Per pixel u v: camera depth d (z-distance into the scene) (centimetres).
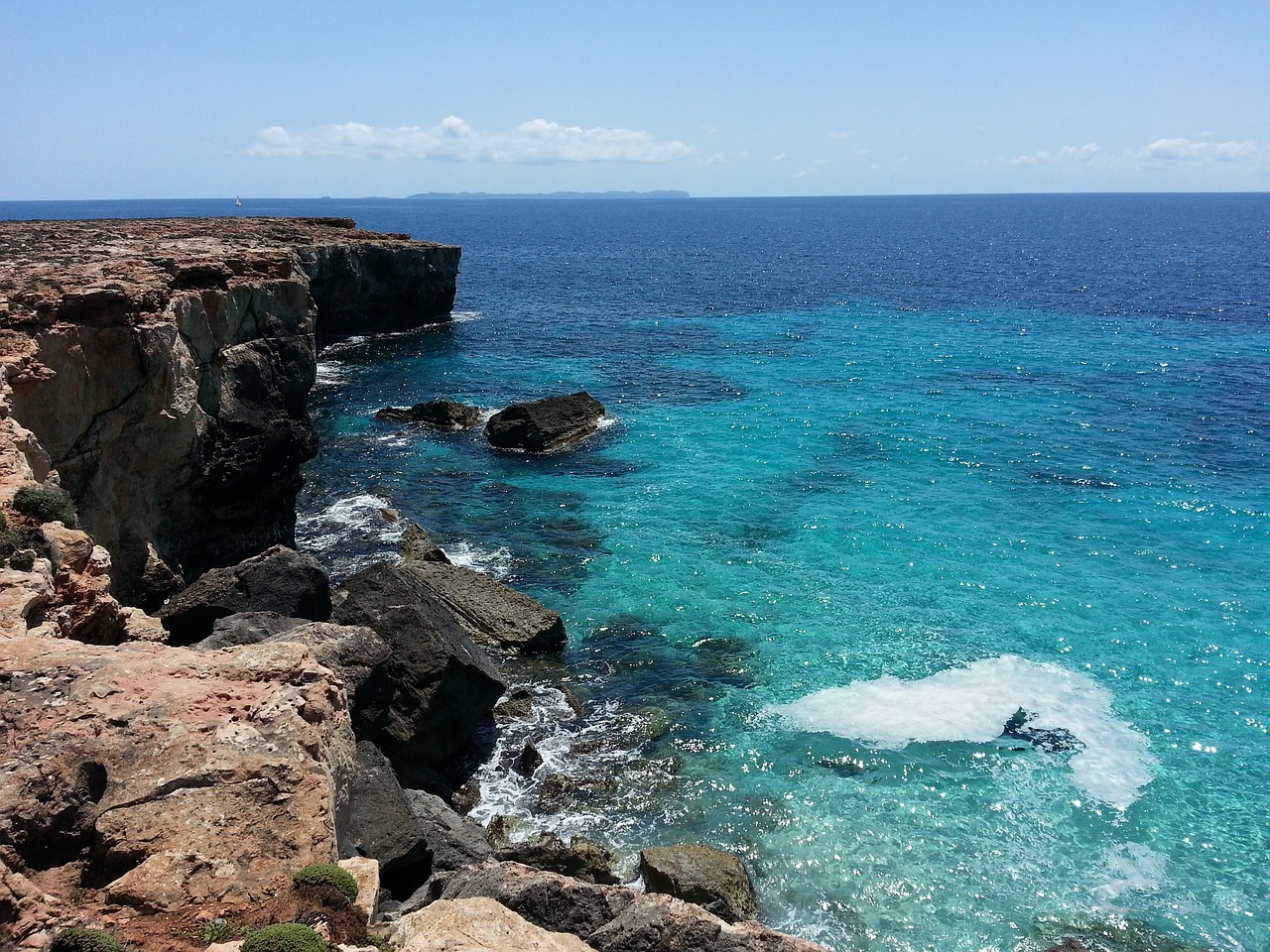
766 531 4109
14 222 7556
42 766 1269
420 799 2225
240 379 3619
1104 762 2542
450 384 6962
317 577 2786
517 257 18425
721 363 7656
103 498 2848
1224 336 8381
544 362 7725
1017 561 3769
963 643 3159
